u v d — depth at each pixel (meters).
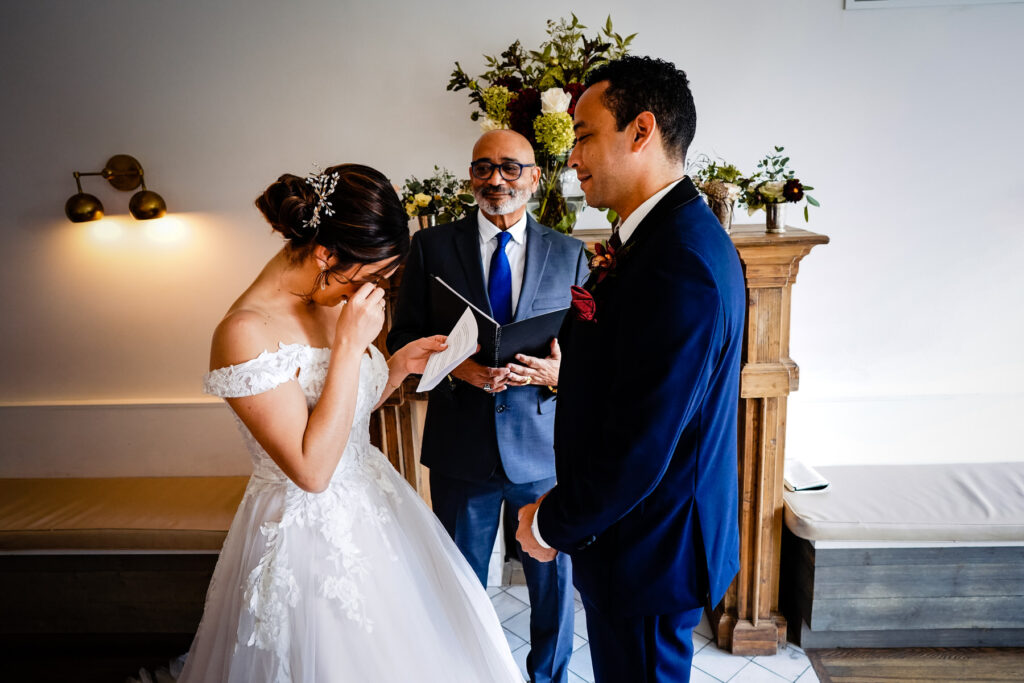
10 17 2.72
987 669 2.30
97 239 2.93
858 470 2.63
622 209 1.47
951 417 2.89
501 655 1.70
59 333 3.04
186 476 3.12
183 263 2.93
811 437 2.95
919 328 2.84
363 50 2.69
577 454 1.42
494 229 2.15
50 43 2.73
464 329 1.81
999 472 2.55
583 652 2.51
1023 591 2.28
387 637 1.48
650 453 1.25
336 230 1.38
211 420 3.08
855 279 2.80
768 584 2.41
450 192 2.51
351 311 1.45
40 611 2.54
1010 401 2.87
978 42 2.56
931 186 2.70
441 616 1.62
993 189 2.69
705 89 2.64
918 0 2.51
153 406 3.07
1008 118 2.62
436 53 2.67
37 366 3.08
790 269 2.16
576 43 2.61
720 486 1.44
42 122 2.81
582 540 1.39
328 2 2.65
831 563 2.30
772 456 2.30
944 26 2.55
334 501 1.53
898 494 2.43
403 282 2.24
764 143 2.68
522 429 2.10
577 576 1.56
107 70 2.75
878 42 2.57
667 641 1.47
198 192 2.86
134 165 2.81
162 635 2.56
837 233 2.76
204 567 2.46
